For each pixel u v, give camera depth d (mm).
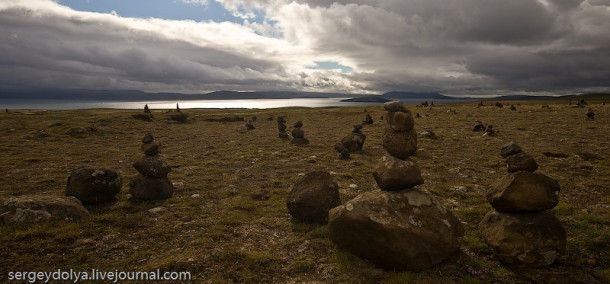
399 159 11273
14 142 36188
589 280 8828
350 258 10352
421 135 39500
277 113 93938
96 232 12352
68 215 13086
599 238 11047
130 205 15570
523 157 10148
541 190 9750
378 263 10031
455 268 9625
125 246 11422
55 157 28922
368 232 9961
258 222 13844
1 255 10258
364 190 18438
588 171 21047
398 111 11328
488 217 10906
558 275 9031
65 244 11227
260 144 38250
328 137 43344
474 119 58875
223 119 71188
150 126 57500
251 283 9227
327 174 14484
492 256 10352
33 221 12375
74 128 44062
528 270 9398
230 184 20234
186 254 10695
